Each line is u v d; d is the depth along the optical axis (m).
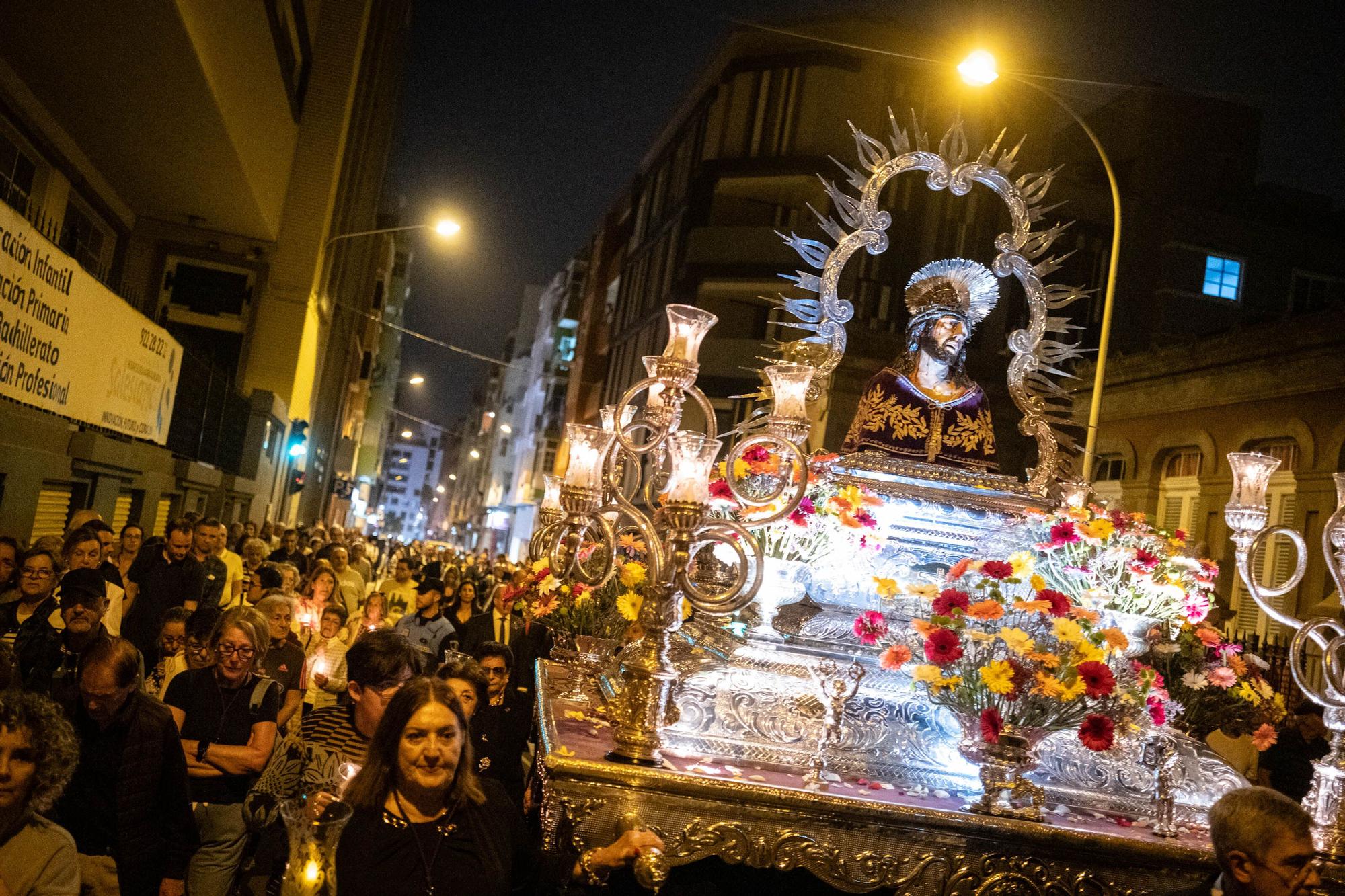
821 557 5.35
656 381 4.38
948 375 5.86
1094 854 4.13
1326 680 4.93
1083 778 4.73
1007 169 6.09
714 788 3.98
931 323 5.79
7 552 6.32
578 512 5.13
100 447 11.69
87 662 4.25
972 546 5.41
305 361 25.88
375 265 50.50
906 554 5.34
